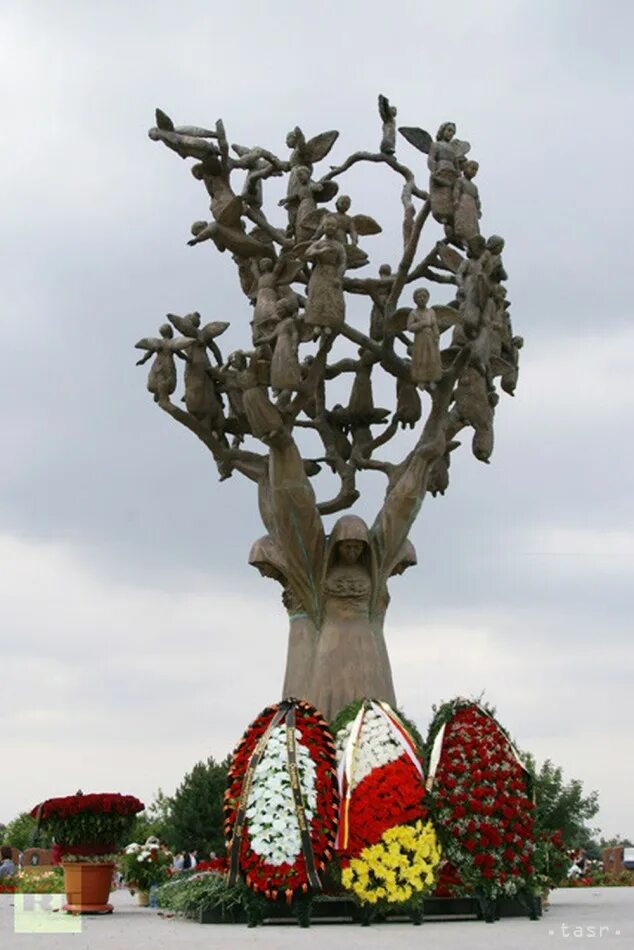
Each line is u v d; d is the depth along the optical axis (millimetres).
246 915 13062
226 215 18188
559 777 18344
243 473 18438
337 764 13508
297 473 16766
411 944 10336
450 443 18891
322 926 12664
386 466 18266
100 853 15219
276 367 15930
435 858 13055
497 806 13500
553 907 15477
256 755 13094
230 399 18453
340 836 12914
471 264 17484
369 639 17125
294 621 17484
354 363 19234
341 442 19406
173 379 18172
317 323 15891
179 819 43688
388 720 13961
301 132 18625
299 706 13500
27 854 31984
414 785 13414
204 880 13961
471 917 13625
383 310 18359
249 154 18734
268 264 17031
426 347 16625
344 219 16172
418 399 19078
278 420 16312
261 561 17578
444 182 17594
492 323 17906
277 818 12688
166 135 18016
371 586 17344
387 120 18703
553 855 14391
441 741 13789
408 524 17453
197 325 18484
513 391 18719
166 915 14500
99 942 10742
